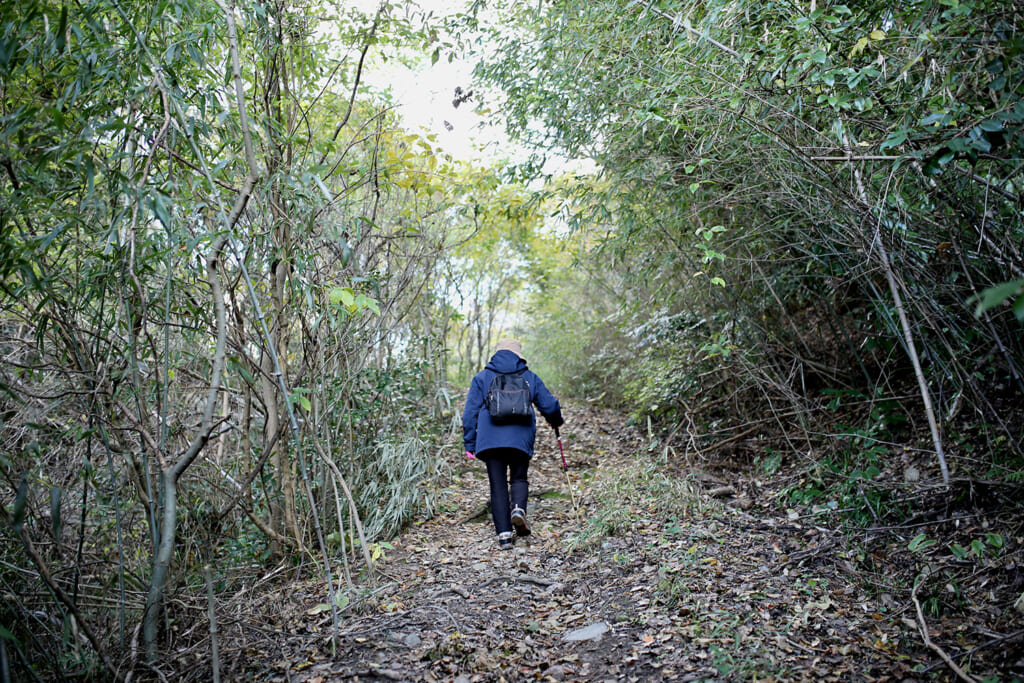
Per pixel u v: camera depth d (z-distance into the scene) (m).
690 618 3.26
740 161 4.20
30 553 2.46
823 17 3.10
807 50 3.27
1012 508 3.55
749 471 5.31
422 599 3.80
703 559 3.85
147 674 2.96
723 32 3.60
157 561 2.79
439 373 7.21
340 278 4.12
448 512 5.26
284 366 4.32
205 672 3.03
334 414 4.86
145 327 3.05
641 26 3.91
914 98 3.12
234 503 4.13
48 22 2.52
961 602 3.12
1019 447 3.75
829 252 4.52
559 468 6.17
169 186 2.79
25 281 2.73
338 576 4.23
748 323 5.75
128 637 3.12
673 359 6.55
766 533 4.20
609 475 5.52
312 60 4.63
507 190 5.62
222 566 4.44
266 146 3.87
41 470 3.18
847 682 2.64
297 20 4.11
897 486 4.14
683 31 3.79
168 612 3.36
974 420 4.32
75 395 3.11
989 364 4.20
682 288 6.23
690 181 4.55
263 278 4.25
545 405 4.74
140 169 3.02
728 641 2.98
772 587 3.49
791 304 6.44
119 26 2.75
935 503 3.89
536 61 4.94
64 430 3.24
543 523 4.89
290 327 4.85
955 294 3.78
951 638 2.89
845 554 3.75
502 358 4.82
